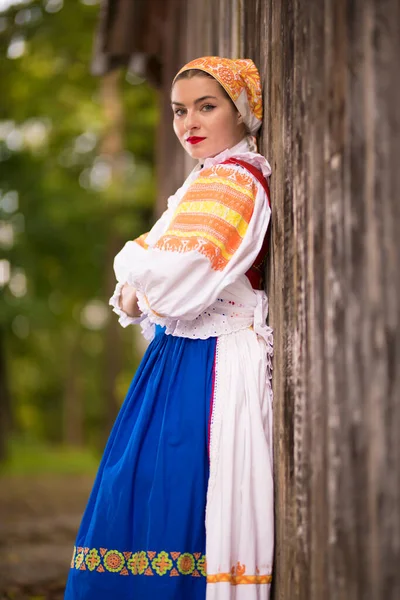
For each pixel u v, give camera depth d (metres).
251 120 2.24
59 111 11.47
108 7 5.75
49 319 12.03
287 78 1.92
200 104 2.19
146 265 1.98
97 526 2.03
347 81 1.53
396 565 1.36
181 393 2.04
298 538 1.76
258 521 1.96
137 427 2.06
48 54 11.12
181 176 5.17
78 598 2.00
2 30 10.45
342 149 1.54
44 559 4.18
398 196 1.38
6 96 11.41
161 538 1.95
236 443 1.98
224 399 2.01
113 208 11.43
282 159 1.96
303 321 1.76
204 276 1.97
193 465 1.99
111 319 13.40
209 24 3.44
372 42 1.44
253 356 2.07
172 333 2.09
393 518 1.37
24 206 11.55
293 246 1.85
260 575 1.94
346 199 1.52
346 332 1.51
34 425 23.95
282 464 1.92
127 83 11.55
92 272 12.79
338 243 1.55
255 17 2.34
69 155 11.98
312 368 1.69
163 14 5.94
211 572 1.89
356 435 1.47
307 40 1.75
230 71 2.17
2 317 11.34
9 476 10.62
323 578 1.60
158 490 1.98
